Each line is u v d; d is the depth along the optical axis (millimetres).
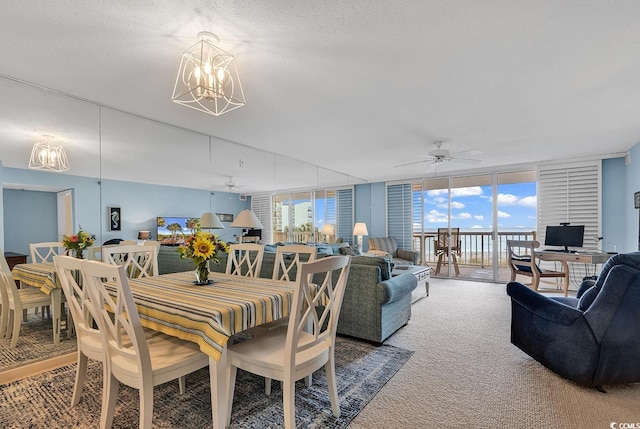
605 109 2861
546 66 2072
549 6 1481
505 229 7371
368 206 7445
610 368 1900
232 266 3580
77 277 2648
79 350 1761
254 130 3445
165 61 1964
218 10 1485
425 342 2816
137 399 1852
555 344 2121
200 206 4883
